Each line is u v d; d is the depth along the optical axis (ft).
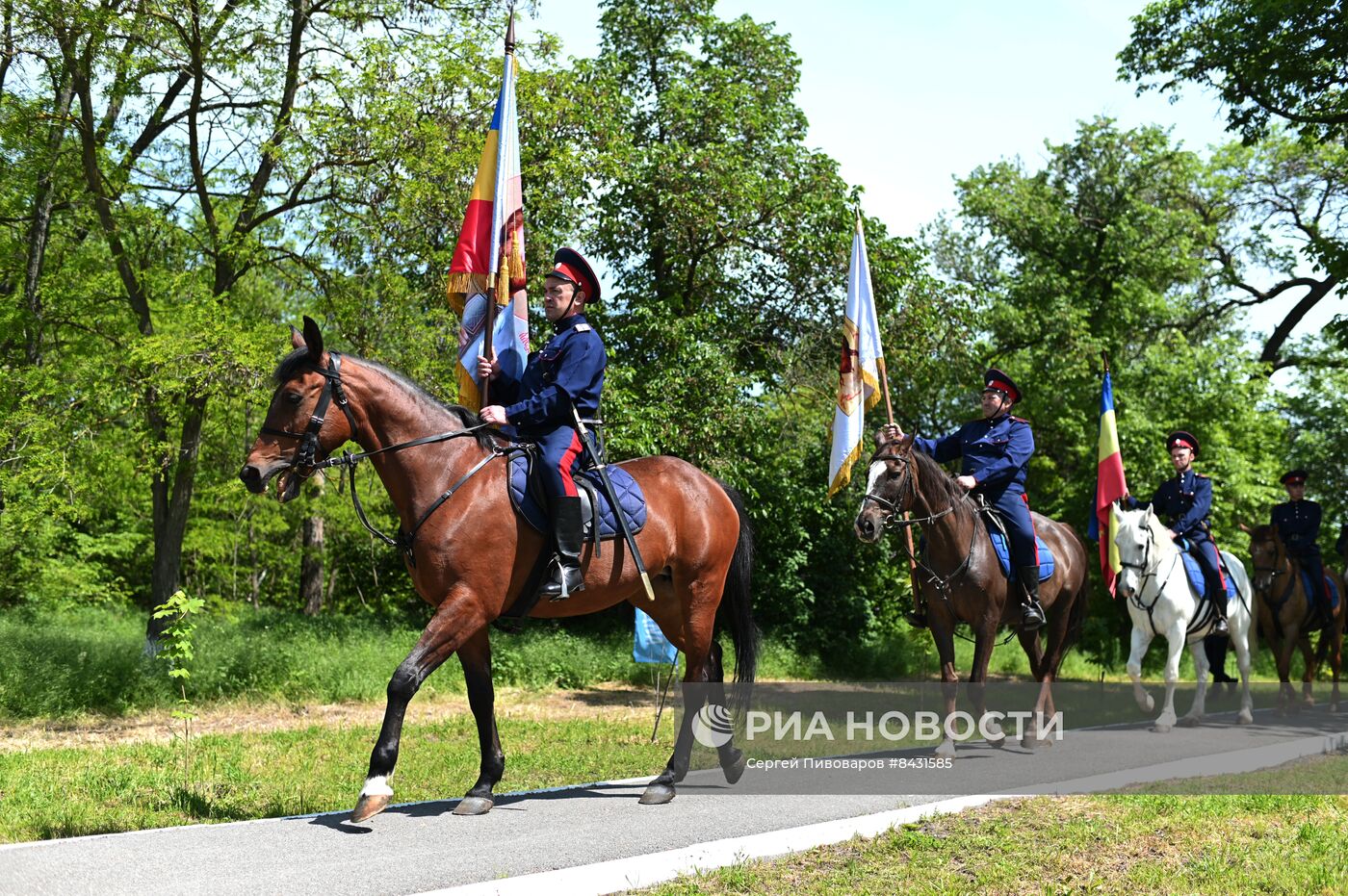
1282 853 19.51
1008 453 29.89
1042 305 82.38
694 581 22.74
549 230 58.59
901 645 73.51
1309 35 55.11
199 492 59.88
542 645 61.52
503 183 23.75
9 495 47.78
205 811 23.49
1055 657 33.35
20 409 46.70
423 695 50.19
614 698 54.34
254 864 16.58
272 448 19.03
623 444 59.00
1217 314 100.83
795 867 18.13
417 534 19.61
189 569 86.79
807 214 65.82
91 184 50.03
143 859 16.78
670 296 68.54
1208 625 37.40
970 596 28.35
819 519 74.23
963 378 73.05
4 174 49.49
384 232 50.06
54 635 51.60
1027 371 79.15
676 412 61.67
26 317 51.01
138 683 45.39
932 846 19.48
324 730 38.65
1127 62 65.00
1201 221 94.32
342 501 68.54
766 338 70.85
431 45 51.11
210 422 55.26
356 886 15.62
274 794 26.32
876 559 75.66
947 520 28.09
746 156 69.05
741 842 18.53
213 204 55.57
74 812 23.26
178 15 47.70
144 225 52.37
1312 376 106.73
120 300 53.93
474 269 23.82
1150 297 82.23
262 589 98.53
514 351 23.11
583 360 20.94
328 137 49.29
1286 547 46.55
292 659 51.03
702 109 68.54
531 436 21.27
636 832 19.08
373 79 49.60
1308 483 105.09
